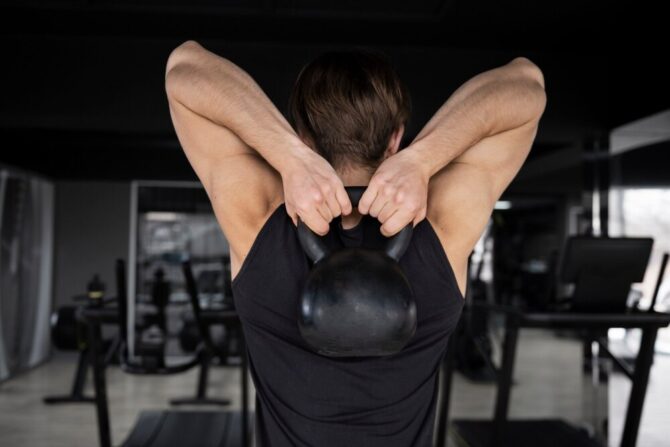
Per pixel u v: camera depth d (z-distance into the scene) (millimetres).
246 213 724
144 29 3486
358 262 586
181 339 5422
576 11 3170
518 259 6738
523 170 5613
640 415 2863
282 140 674
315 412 709
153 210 5855
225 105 709
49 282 6070
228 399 4555
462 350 5195
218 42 3652
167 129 3881
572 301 2668
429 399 745
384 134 752
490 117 720
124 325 3121
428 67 3754
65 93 3609
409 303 574
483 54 3770
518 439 3188
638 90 3441
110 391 4852
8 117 3621
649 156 4027
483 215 752
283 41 3648
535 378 5398
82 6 3180
